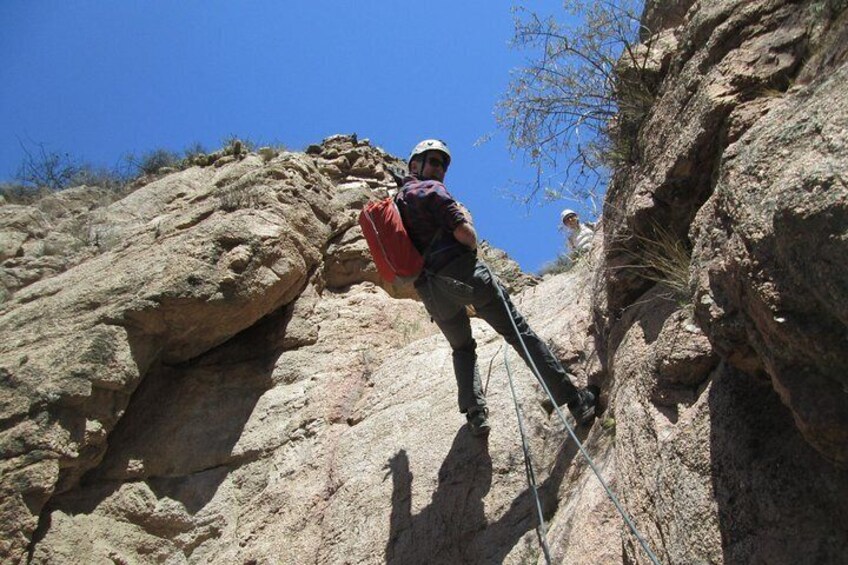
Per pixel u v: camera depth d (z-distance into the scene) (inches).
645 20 236.1
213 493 260.2
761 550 114.1
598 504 155.8
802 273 101.3
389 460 226.7
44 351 273.3
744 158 122.9
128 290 291.9
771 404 127.2
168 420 283.6
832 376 103.4
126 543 252.2
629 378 169.2
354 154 486.6
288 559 219.1
